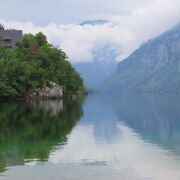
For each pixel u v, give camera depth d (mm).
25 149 48812
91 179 35688
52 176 36375
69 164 40844
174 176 36875
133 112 115438
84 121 83375
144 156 45125
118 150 48781
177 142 55000
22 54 188375
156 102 195875
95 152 47312
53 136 59875
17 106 129625
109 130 68688
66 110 113125
